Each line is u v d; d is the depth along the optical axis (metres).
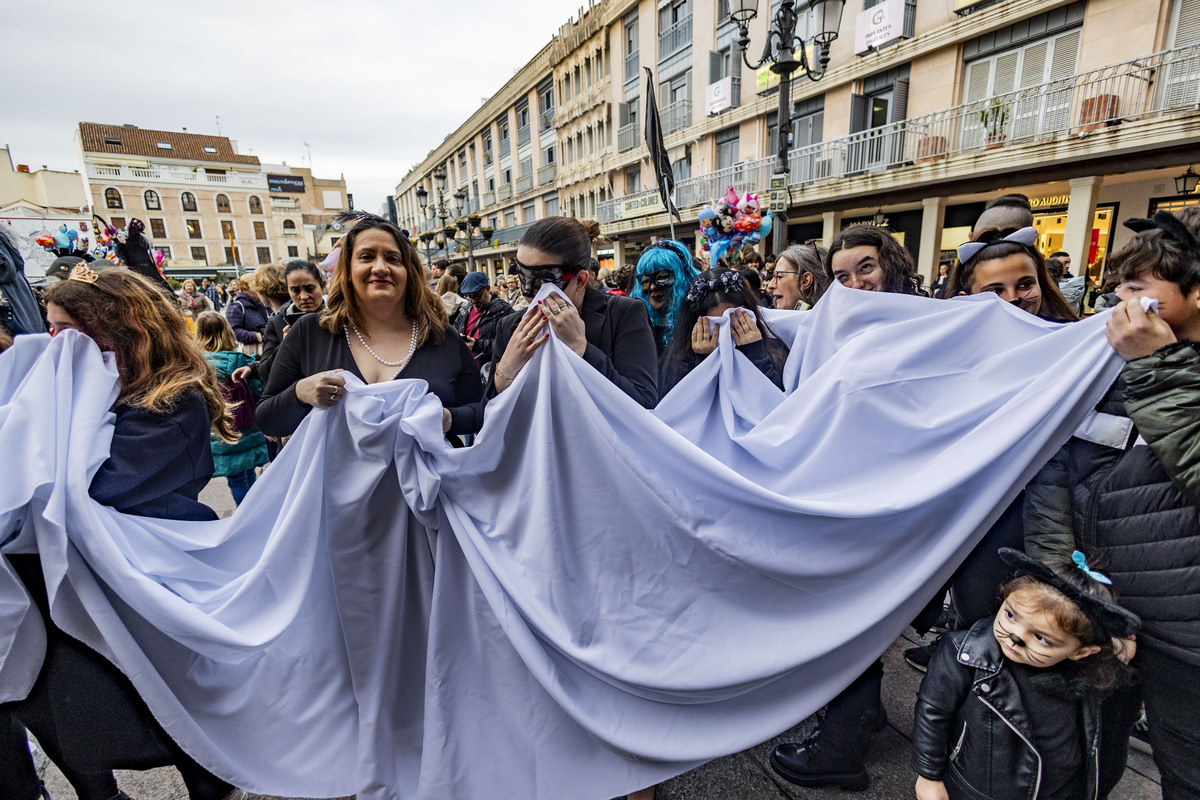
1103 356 1.34
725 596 1.54
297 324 1.82
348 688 1.64
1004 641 1.24
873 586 1.53
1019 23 9.60
